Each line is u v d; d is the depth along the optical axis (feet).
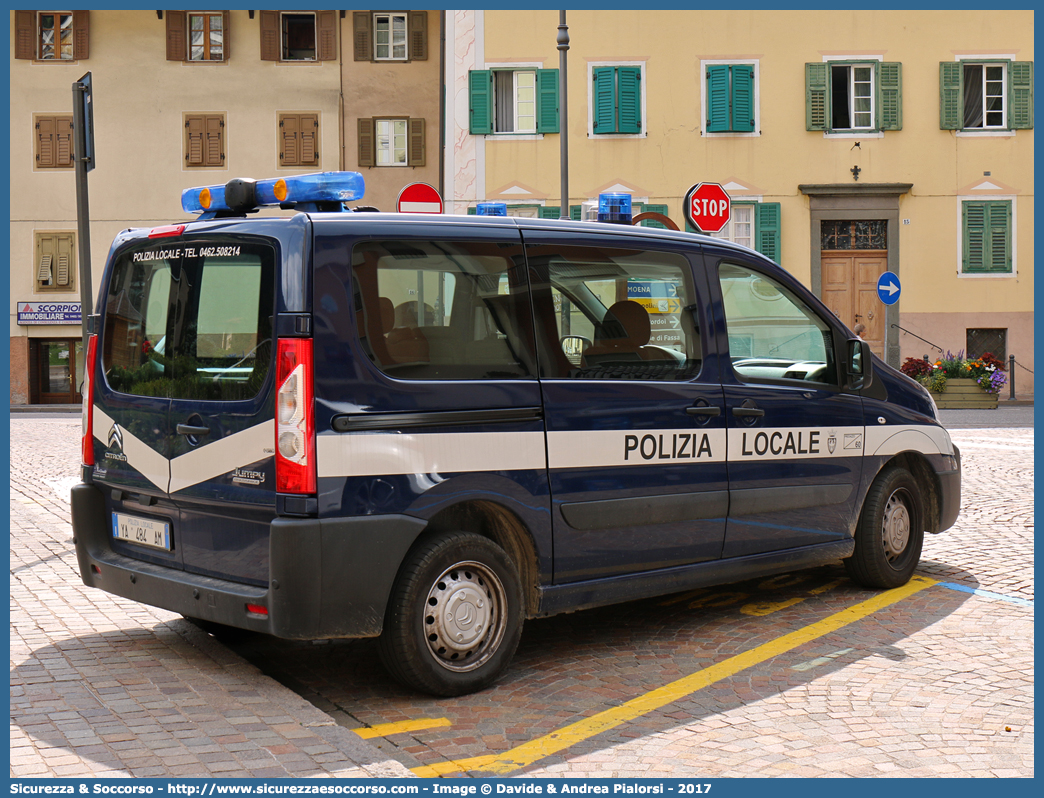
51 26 101.30
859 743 13.28
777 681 15.81
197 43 100.68
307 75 99.86
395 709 14.64
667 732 13.70
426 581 14.76
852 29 87.97
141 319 16.79
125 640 17.46
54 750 12.54
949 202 88.58
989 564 23.76
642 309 17.78
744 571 19.07
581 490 16.57
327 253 14.32
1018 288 88.79
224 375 15.02
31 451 51.24
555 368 16.44
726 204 39.47
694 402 18.19
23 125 101.50
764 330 19.66
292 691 14.83
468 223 15.81
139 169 101.14
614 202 20.06
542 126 86.43
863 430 21.04
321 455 13.91
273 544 13.87
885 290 68.54
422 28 99.25
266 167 100.42
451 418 15.06
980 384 80.23
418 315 15.03
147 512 16.78
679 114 87.71
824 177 88.28
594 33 87.04
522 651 17.57
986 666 16.46
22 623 18.42
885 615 19.58
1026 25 88.38
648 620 19.54
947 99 88.07
